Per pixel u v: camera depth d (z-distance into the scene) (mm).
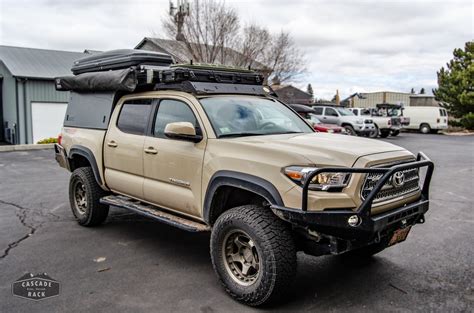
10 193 8586
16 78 20938
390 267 4668
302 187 3486
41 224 6293
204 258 4918
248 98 5094
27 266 4633
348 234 3541
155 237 5676
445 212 7086
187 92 4758
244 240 3916
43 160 14172
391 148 4184
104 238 5633
